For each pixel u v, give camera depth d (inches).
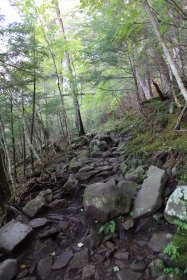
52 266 131.7
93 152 297.9
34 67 265.6
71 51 442.3
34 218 176.2
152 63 300.7
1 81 265.0
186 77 239.9
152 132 261.1
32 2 365.1
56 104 422.9
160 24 206.4
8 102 301.4
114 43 305.0
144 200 149.1
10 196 208.4
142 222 141.8
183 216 129.1
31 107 376.2
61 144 417.7
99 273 121.2
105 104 677.9
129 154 244.2
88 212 156.4
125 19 226.2
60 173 254.7
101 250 134.3
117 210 147.6
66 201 189.9
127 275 116.0
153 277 112.7
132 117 380.5
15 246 142.6
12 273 128.4
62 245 145.8
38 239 150.9
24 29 252.4
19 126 344.8
